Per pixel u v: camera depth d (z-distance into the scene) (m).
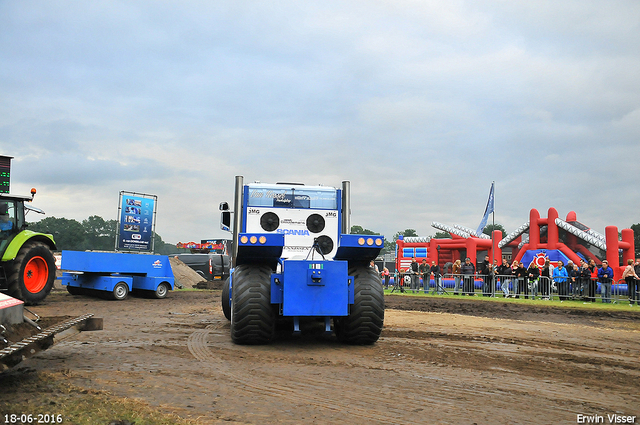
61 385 4.82
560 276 19.80
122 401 4.32
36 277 13.84
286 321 8.02
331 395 4.79
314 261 7.16
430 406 4.49
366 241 7.34
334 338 8.38
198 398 4.55
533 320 12.15
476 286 22.27
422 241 35.47
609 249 24.78
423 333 9.27
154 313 12.14
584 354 7.45
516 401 4.73
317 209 9.20
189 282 25.17
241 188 9.07
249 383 5.18
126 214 24.12
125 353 6.63
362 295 7.49
